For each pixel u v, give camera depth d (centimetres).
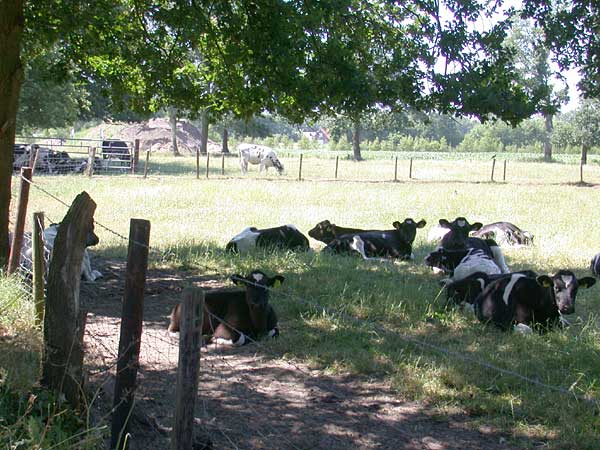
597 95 1061
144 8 1159
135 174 3148
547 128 7025
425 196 2294
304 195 2291
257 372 691
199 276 1085
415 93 963
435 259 1189
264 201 2144
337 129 7912
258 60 1031
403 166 4475
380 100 980
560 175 3741
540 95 927
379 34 1081
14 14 969
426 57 959
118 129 7038
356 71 972
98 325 801
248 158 3509
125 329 460
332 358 725
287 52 988
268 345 765
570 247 1433
